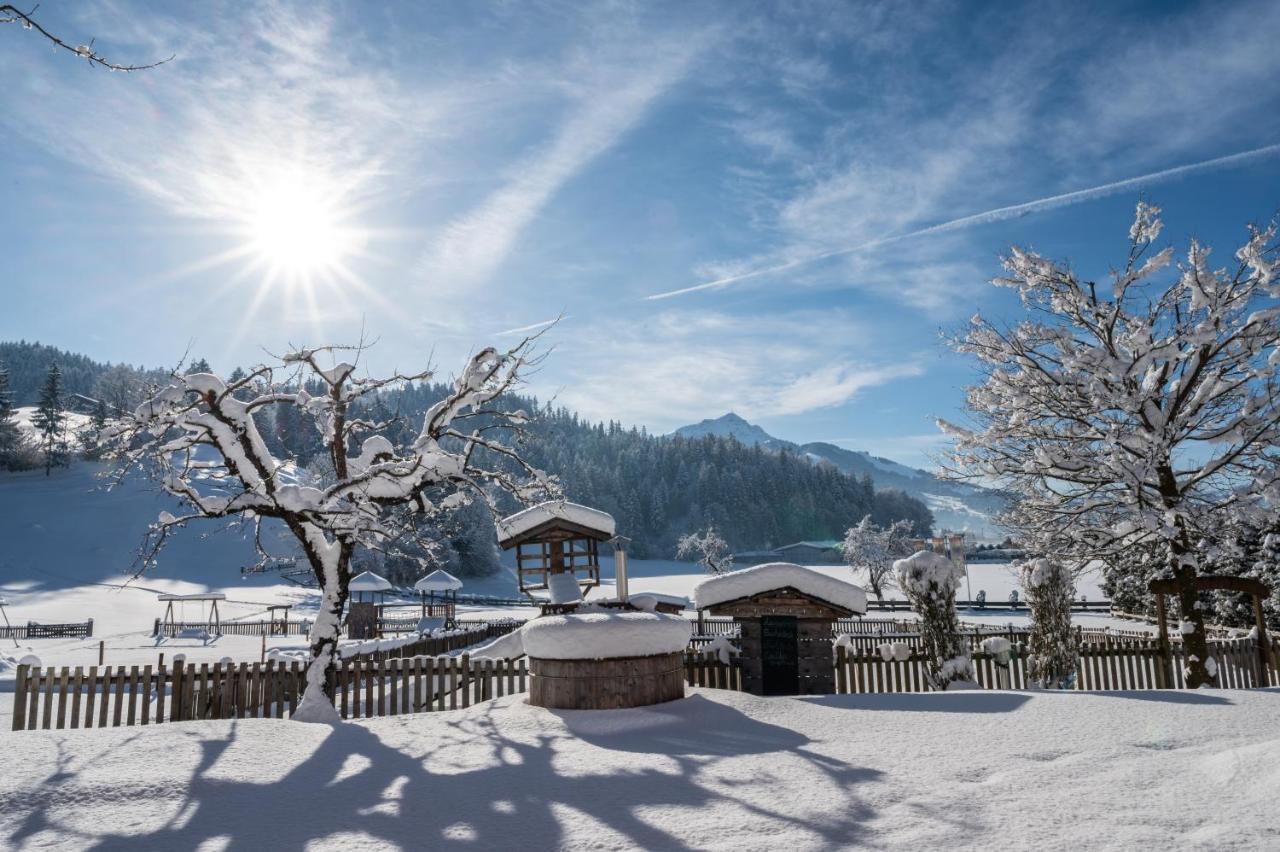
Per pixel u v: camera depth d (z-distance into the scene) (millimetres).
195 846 5754
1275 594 27203
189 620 58781
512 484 14398
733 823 5918
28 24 6309
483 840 5746
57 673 22297
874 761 7762
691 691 12258
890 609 58656
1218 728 8719
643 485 195625
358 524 12734
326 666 12453
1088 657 15203
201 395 13055
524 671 13258
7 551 79750
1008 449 18938
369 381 14133
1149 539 17703
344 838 5859
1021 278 19250
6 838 5949
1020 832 5473
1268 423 16078
